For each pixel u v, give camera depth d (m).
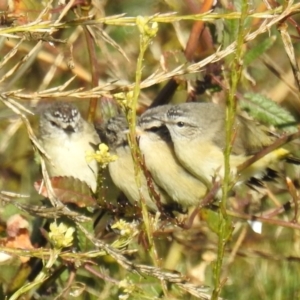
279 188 12.21
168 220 9.02
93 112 11.64
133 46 13.72
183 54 10.72
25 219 9.62
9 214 10.05
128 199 10.79
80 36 13.66
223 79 10.95
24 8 9.82
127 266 7.69
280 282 11.98
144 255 11.13
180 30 12.99
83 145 11.23
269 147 9.21
